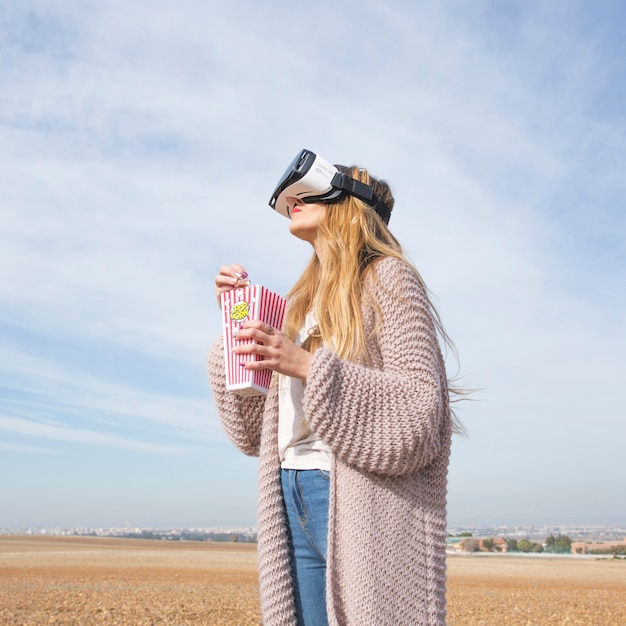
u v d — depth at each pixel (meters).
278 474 2.13
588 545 104.69
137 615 14.69
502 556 87.75
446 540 1.95
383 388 1.83
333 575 1.83
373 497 1.85
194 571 35.66
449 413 2.05
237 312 1.98
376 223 2.26
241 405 2.26
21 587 22.59
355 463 1.83
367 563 1.79
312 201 2.29
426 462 1.87
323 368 1.80
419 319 1.99
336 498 1.88
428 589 1.84
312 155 2.26
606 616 16.61
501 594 23.83
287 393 2.14
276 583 2.05
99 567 37.34
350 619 1.78
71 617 14.09
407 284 2.03
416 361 1.92
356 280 2.10
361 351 2.01
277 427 2.15
